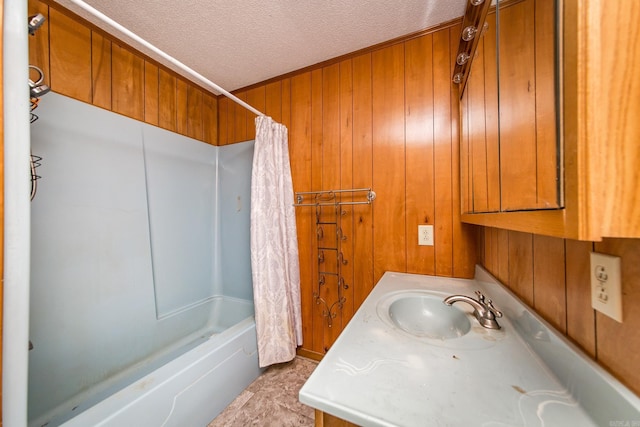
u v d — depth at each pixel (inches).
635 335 14.1
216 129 85.0
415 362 22.4
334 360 22.8
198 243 78.0
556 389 18.9
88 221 51.6
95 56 53.2
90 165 52.2
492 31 29.1
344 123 61.6
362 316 32.5
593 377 16.4
